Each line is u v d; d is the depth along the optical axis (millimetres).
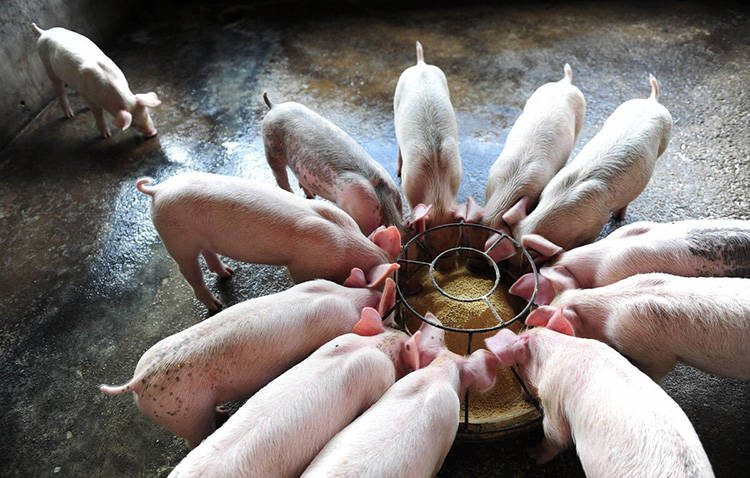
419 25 2639
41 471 1239
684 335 1104
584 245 1472
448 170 1520
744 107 2043
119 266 1660
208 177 1328
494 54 2408
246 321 1107
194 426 1105
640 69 2277
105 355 1445
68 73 1958
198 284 1459
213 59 2490
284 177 1768
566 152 1584
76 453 1266
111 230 1767
